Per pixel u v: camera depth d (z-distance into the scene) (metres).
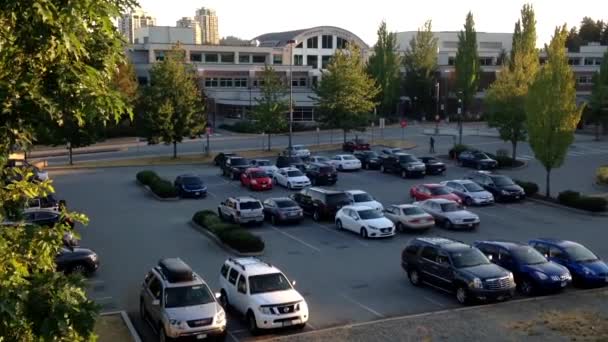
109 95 8.61
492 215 35.81
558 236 30.94
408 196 40.97
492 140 68.31
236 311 20.05
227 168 48.31
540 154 38.66
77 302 7.66
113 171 51.06
